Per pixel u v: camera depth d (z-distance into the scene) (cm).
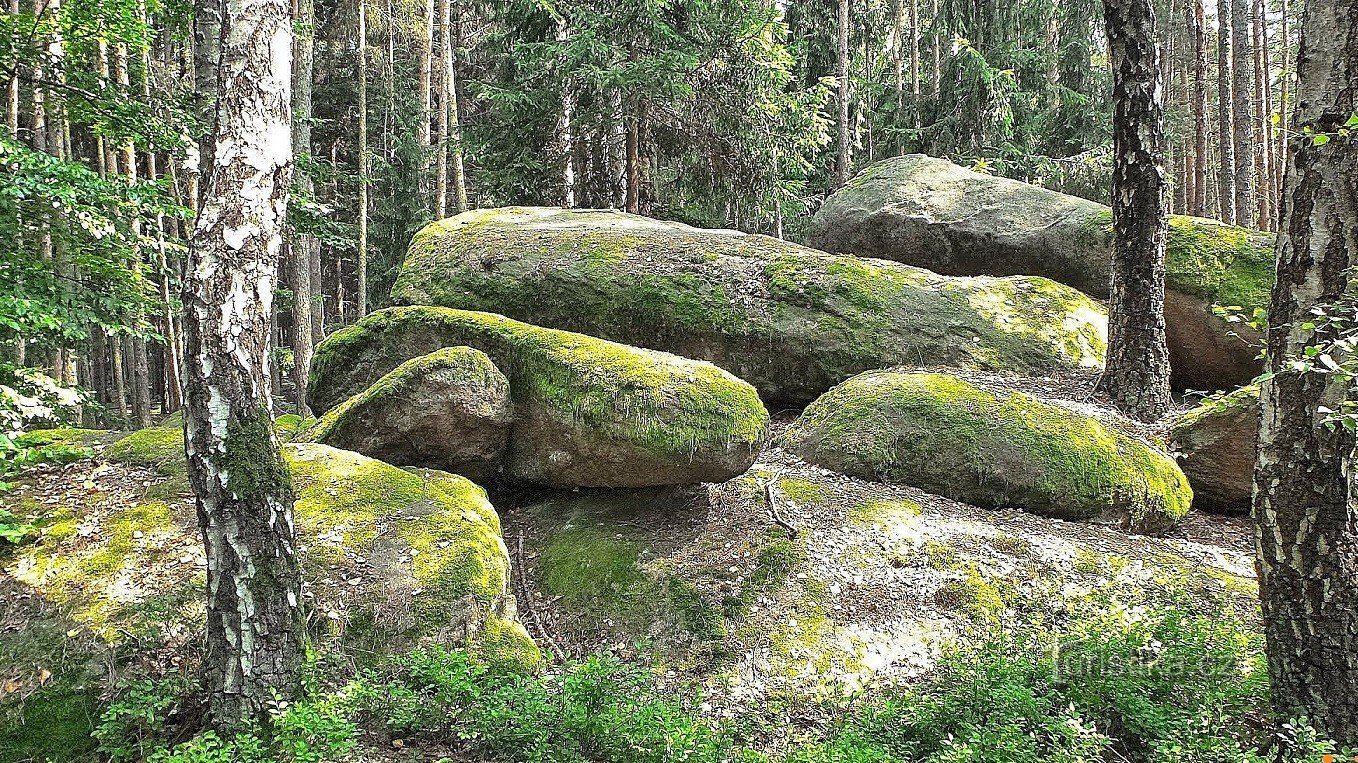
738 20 1243
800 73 1702
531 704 375
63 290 544
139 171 1359
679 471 559
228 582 349
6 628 405
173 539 468
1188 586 521
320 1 1667
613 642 498
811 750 374
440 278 1012
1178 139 1614
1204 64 1492
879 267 925
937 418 652
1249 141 1245
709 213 1491
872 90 1756
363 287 1478
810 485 625
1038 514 606
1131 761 363
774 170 1316
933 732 378
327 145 2058
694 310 891
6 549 458
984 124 1581
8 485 485
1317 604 330
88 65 689
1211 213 2117
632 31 1184
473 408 601
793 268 911
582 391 586
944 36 1727
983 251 1066
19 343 902
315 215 802
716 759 364
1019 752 336
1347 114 309
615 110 1230
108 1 588
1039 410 655
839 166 1541
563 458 599
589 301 931
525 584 555
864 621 495
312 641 417
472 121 1427
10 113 930
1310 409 324
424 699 389
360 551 477
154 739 352
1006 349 839
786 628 491
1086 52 1666
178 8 630
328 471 550
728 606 508
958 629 489
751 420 558
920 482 636
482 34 1766
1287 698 344
